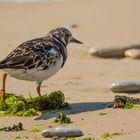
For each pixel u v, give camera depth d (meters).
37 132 10.30
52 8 28.31
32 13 27.06
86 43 20.05
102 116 11.31
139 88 13.50
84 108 11.97
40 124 10.86
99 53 18.17
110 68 16.53
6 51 18.81
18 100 11.96
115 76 15.41
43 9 28.06
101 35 21.52
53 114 11.54
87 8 27.95
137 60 17.88
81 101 12.59
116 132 10.20
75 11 27.30
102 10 27.27
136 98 12.55
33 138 9.92
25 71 11.61
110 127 10.52
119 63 17.33
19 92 13.48
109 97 12.96
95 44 19.78
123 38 20.81
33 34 22.06
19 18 25.77
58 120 10.98
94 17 25.58
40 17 25.95
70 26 23.48
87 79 15.02
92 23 24.22
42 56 11.75
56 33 12.47
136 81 13.78
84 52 18.70
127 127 10.52
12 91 13.55
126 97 12.22
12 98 12.02
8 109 11.73
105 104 12.27
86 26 23.55
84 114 11.49
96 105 12.21
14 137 9.99
